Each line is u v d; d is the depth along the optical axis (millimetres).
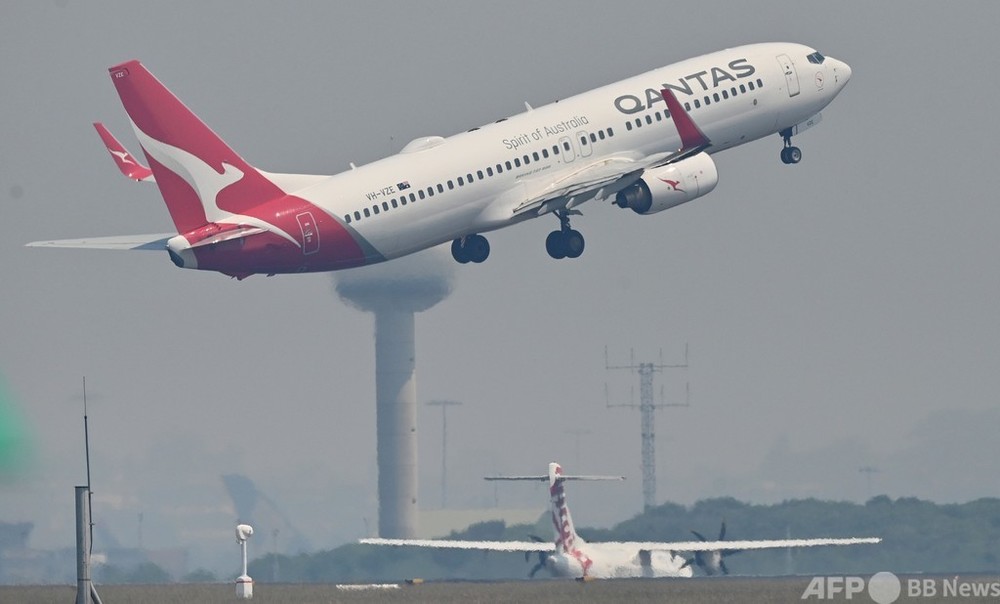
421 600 181500
